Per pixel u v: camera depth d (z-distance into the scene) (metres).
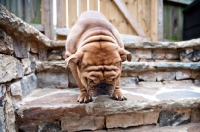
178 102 1.53
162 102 1.49
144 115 1.55
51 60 2.49
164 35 4.11
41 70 2.06
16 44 1.48
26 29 1.48
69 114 1.37
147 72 2.30
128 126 1.52
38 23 3.03
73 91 1.94
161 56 2.74
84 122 1.46
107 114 1.42
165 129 1.53
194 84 2.36
